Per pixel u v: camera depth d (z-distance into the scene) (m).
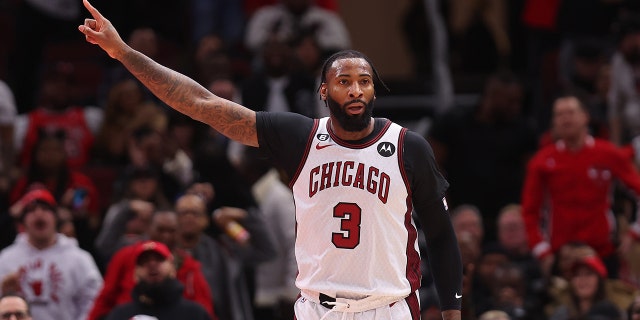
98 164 33.44
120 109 33.44
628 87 33.62
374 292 14.27
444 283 14.85
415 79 42.25
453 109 34.28
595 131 33.81
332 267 14.30
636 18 36.81
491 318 23.59
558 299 27.34
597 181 28.61
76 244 26.39
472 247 25.77
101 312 23.94
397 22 46.22
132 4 39.97
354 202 14.22
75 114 33.94
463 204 33.81
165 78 14.46
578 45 37.25
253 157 29.36
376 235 14.24
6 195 30.05
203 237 26.05
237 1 39.84
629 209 30.88
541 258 28.61
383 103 41.34
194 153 28.88
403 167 14.30
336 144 14.38
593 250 27.84
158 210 26.25
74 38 39.78
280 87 32.88
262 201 28.66
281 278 28.44
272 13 37.69
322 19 37.66
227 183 27.05
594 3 38.50
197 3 39.72
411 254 14.52
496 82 33.91
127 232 26.61
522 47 45.34
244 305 26.45
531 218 28.97
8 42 40.88
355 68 14.12
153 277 22.69
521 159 33.81
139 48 35.41
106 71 38.72
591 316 25.50
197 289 24.34
